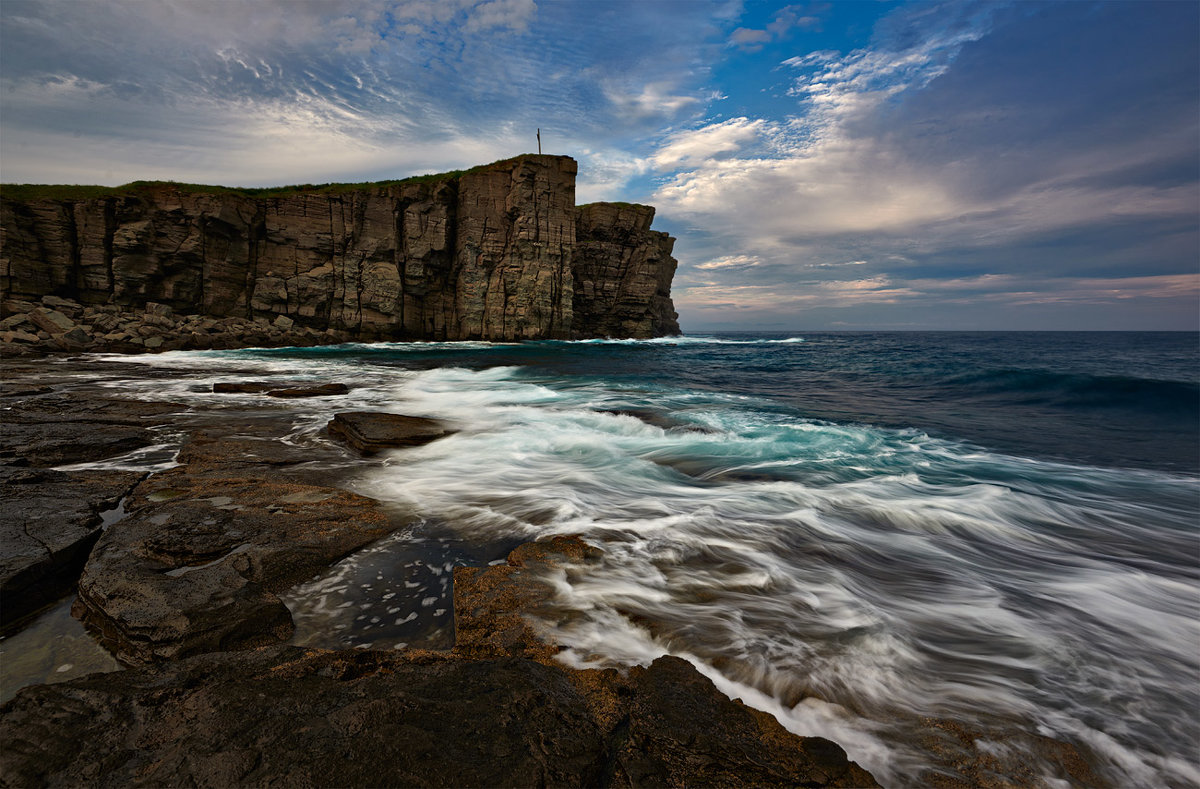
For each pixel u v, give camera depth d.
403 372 19.91
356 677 2.73
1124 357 33.19
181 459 7.05
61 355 23.16
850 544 5.09
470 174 41.28
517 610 3.55
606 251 51.06
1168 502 6.61
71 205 30.75
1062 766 2.47
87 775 1.89
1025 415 12.77
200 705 2.29
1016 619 3.81
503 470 7.29
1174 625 3.78
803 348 45.94
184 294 33.41
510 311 41.91
